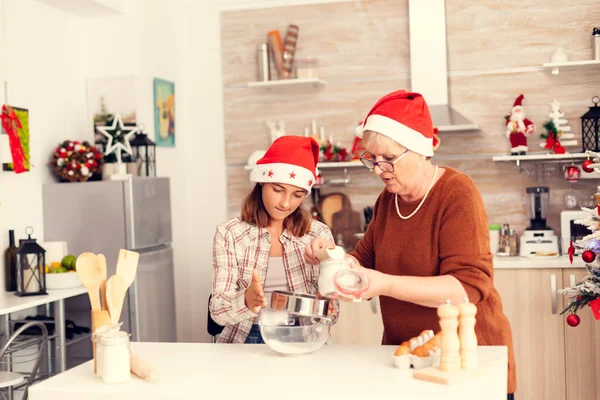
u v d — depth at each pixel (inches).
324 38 197.0
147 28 187.8
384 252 84.3
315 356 78.2
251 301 81.7
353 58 195.5
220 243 95.7
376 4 193.6
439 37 186.1
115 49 184.7
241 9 202.1
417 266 81.5
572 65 175.8
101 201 163.3
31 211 163.8
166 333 174.1
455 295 74.3
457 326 71.1
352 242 194.2
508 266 164.2
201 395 65.7
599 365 159.9
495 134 187.6
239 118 203.5
